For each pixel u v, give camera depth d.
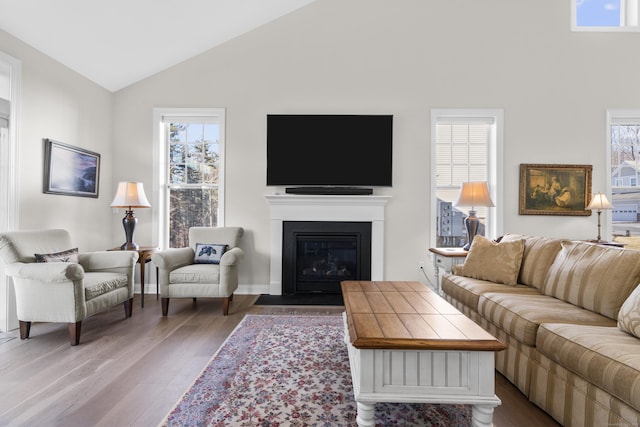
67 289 2.56
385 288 2.46
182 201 4.40
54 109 3.41
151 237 4.27
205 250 3.74
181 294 3.35
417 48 4.25
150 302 3.84
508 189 4.23
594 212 4.22
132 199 3.78
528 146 4.23
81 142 3.78
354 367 1.73
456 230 4.35
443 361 1.45
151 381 2.03
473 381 1.44
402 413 1.74
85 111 3.83
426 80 4.25
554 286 2.35
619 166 4.32
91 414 1.69
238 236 4.00
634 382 1.23
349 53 4.26
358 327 1.61
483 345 1.42
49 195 3.35
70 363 2.27
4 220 2.93
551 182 4.20
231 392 1.91
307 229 4.20
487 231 4.34
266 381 2.04
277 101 4.27
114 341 2.67
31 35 3.04
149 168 4.27
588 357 1.45
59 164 3.43
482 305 2.38
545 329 1.75
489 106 4.23
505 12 4.22
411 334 1.51
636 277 1.85
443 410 1.77
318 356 2.39
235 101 4.27
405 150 4.24
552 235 4.22
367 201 4.14
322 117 4.22
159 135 4.27
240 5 3.73
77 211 3.72
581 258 2.24
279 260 4.18
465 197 3.61
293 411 1.73
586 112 4.22
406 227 4.23
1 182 2.91
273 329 2.95
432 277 4.22
